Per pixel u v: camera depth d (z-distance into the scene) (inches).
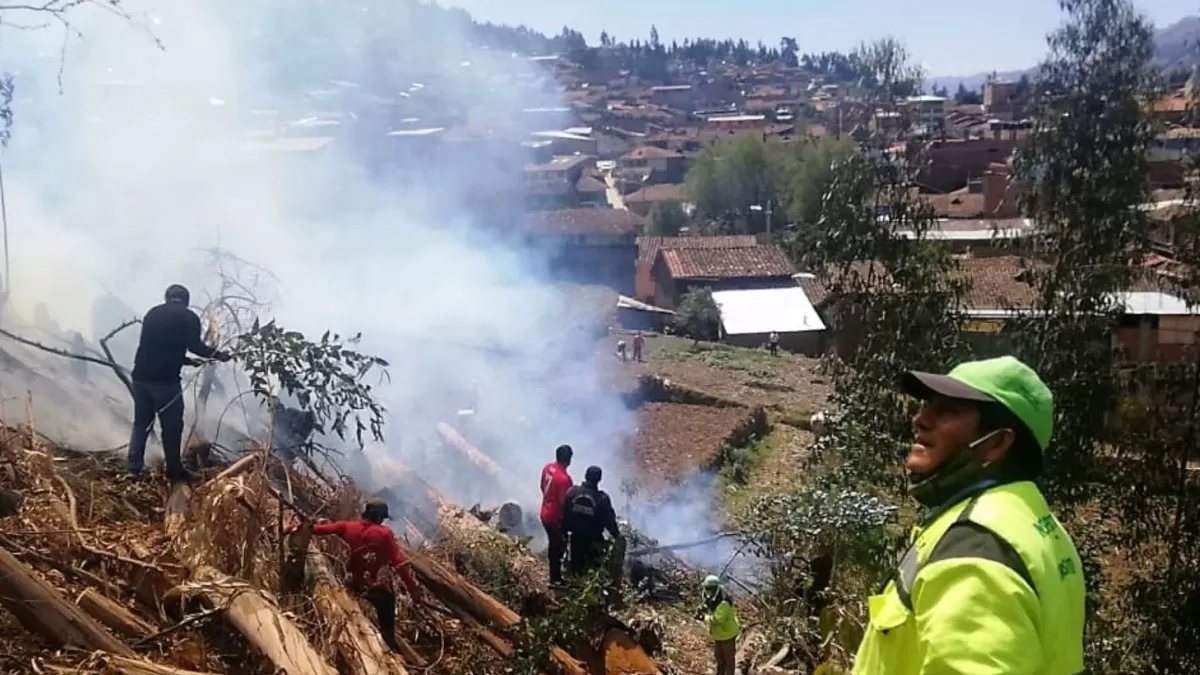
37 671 202.2
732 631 380.2
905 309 430.3
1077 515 525.7
